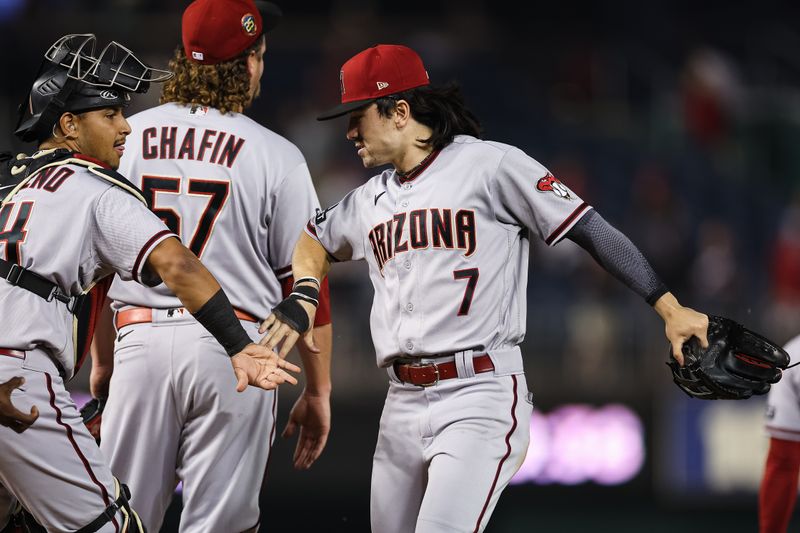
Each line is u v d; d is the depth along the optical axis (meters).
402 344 13.44
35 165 12.46
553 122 60.47
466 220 13.25
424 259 13.30
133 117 14.74
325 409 15.64
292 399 29.47
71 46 13.02
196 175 14.32
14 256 11.96
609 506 30.97
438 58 60.81
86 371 29.81
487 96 60.41
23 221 12.04
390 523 13.91
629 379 33.38
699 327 12.62
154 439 14.26
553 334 41.78
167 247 12.14
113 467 14.35
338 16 60.72
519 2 67.00
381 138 13.59
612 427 31.33
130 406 14.24
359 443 30.25
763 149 60.88
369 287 38.97
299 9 62.91
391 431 13.82
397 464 13.80
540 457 31.17
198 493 14.30
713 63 61.19
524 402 13.53
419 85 13.59
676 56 65.25
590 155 59.19
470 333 13.23
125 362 14.27
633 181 57.84
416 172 13.61
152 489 14.36
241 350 12.34
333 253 14.47
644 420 31.38
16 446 11.82
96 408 15.55
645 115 62.88
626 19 66.38
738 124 61.03
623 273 12.95
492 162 13.30
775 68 65.69
